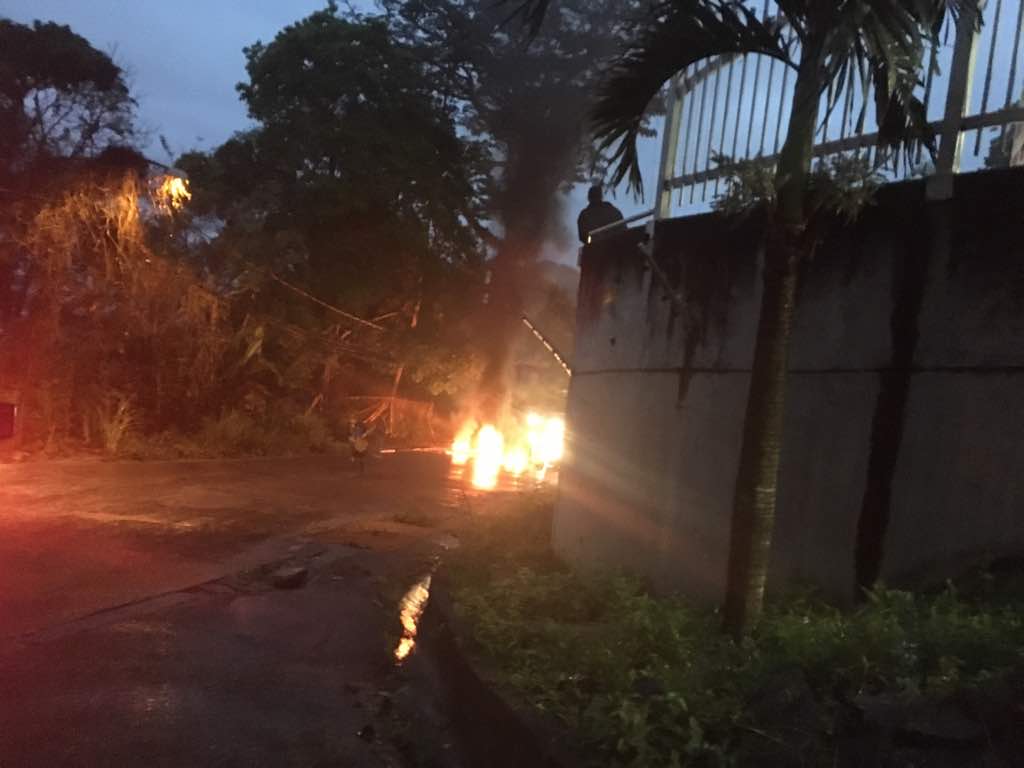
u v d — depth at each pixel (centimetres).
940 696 322
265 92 2825
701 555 654
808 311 579
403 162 2755
